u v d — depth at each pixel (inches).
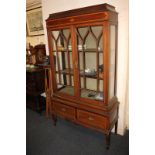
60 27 79.4
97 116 76.7
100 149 79.9
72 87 90.5
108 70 69.9
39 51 120.7
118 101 86.4
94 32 72.2
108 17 63.3
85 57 81.0
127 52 77.3
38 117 115.7
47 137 91.7
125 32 75.3
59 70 91.4
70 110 88.0
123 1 72.0
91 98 80.0
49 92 111.5
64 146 83.6
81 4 84.6
